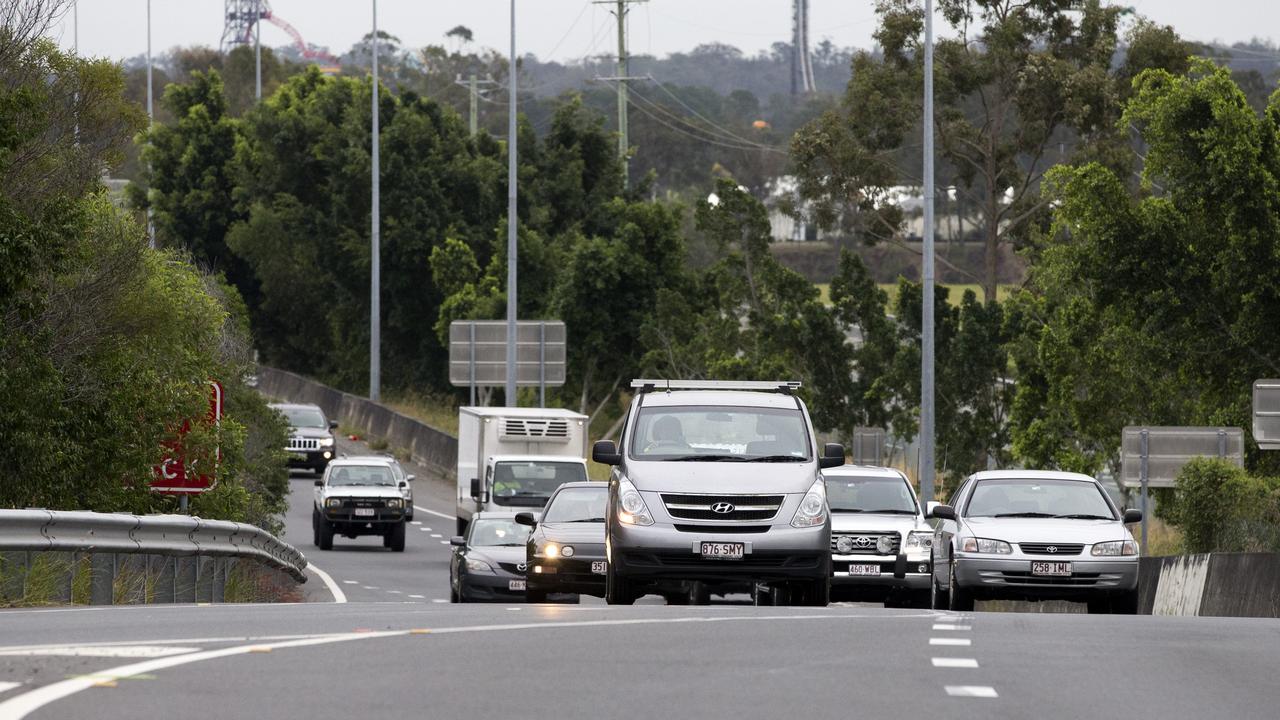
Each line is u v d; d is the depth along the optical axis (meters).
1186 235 124.31
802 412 64.44
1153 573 92.25
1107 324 132.62
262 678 34.03
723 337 188.88
